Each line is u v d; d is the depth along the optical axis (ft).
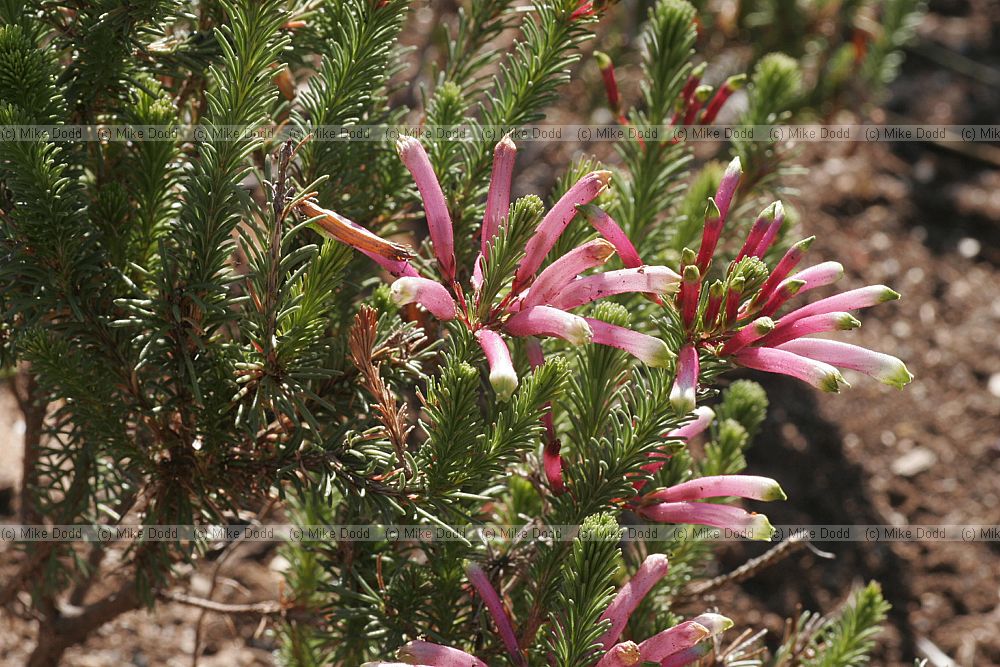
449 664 1.41
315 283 1.46
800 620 1.76
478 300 1.42
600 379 1.53
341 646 1.63
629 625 1.63
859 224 4.44
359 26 1.52
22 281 1.49
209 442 1.53
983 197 4.55
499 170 1.44
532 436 1.46
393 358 1.53
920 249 4.37
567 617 1.44
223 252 1.47
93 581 2.13
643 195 1.75
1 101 1.43
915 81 5.04
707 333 1.41
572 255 1.39
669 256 1.81
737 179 1.44
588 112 3.68
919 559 3.38
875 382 3.93
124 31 1.51
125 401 1.55
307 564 1.83
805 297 4.16
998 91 4.99
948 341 4.05
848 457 3.67
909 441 3.73
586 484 1.50
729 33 3.69
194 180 1.47
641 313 1.66
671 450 1.48
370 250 1.43
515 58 1.61
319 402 1.49
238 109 1.45
